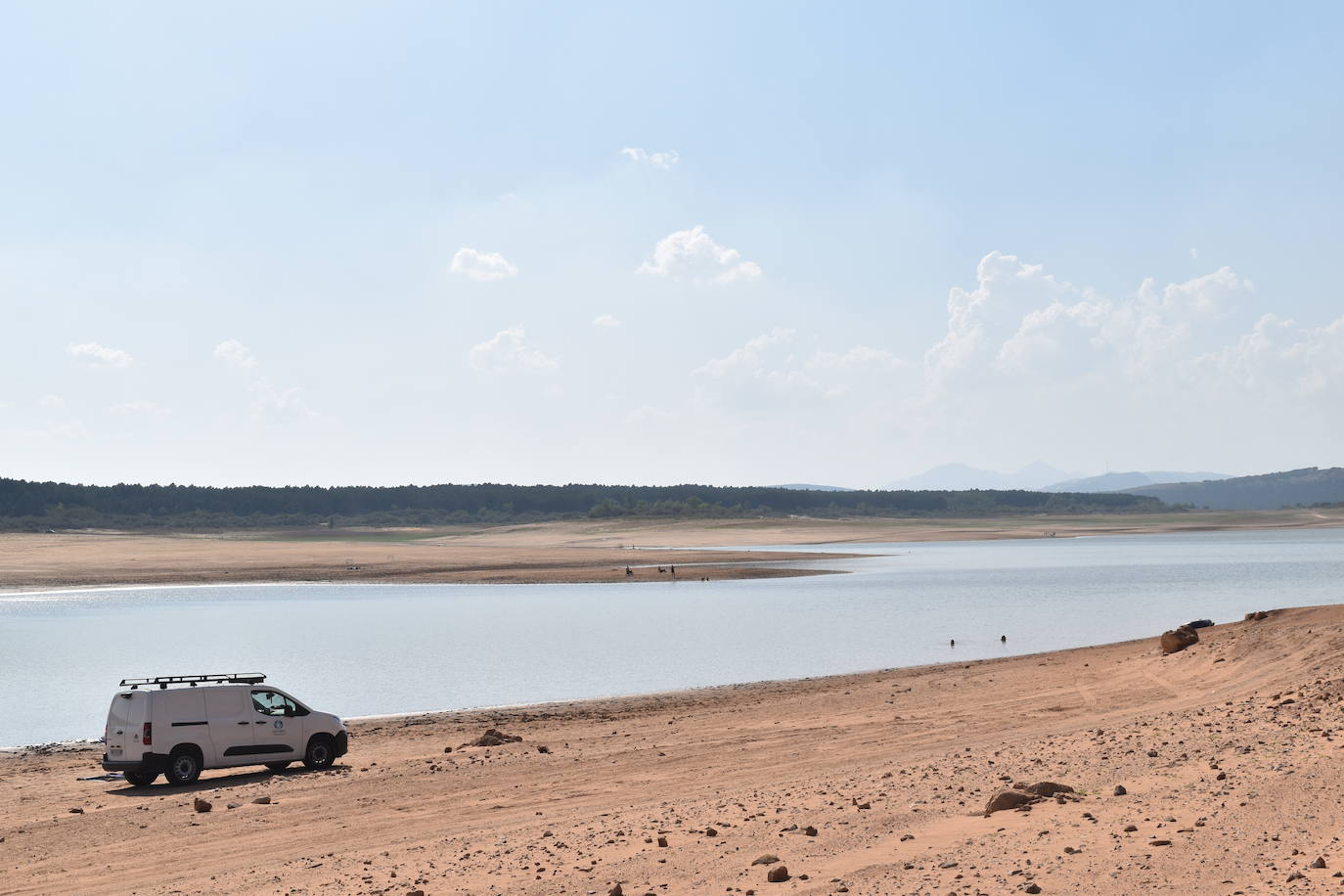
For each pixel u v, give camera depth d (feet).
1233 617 227.61
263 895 45.11
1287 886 33.22
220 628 238.68
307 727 87.45
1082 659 143.43
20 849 60.54
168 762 81.46
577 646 196.34
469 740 101.71
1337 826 40.19
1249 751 58.39
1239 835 39.91
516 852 49.55
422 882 44.65
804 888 38.01
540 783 73.87
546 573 439.63
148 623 252.62
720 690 138.21
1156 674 119.14
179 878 51.06
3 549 590.96
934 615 244.42
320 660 177.47
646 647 193.47
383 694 140.87
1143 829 42.06
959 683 128.67
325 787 76.18
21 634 227.20
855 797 56.29
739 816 53.62
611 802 64.69
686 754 83.97
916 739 86.22
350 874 48.03
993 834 43.68
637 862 44.96
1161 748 63.41
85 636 221.87
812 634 209.97
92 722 123.95
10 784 85.10
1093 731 78.48
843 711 109.70
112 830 64.34
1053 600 281.33
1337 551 584.81
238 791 76.43
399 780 77.97
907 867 39.65
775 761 78.43
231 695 84.89
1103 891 34.50
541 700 134.31
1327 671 95.20
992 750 73.15
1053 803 48.78
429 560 519.60
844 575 416.46
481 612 275.80
